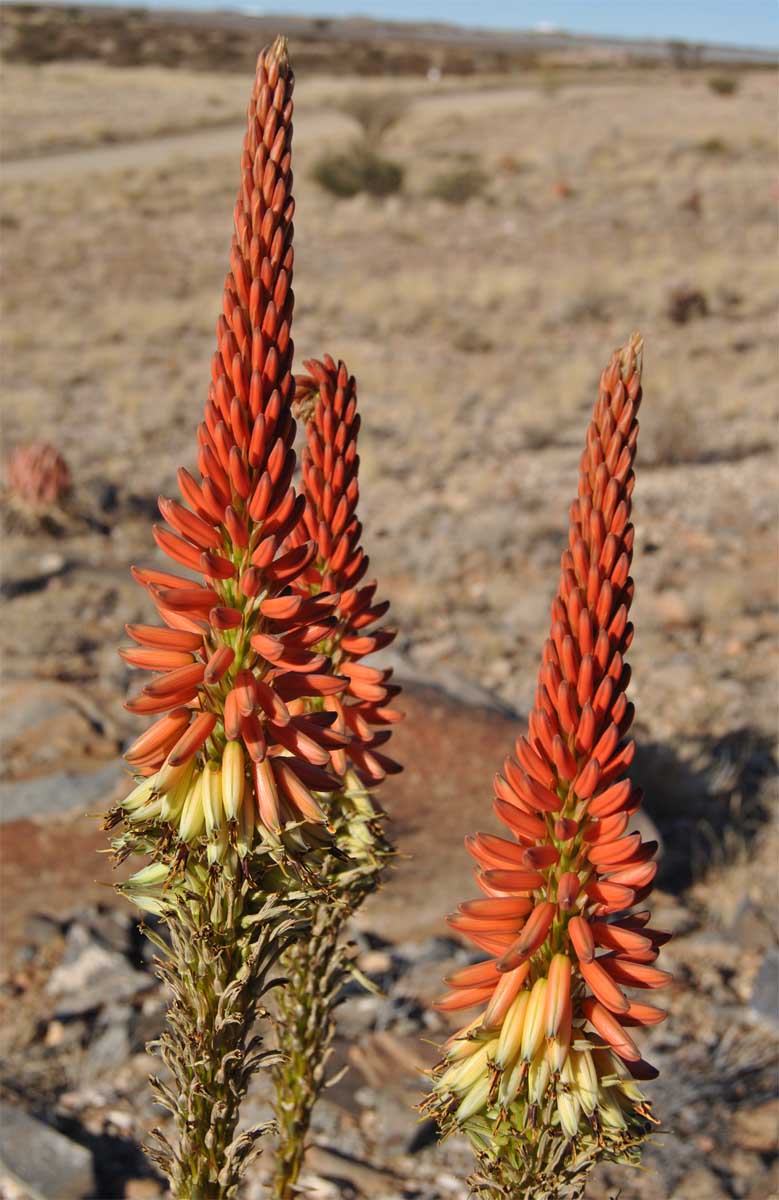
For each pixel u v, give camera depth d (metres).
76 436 17.17
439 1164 4.89
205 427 1.98
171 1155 2.43
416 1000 5.82
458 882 6.52
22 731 8.17
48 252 31.86
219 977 2.18
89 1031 5.58
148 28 108.12
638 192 39.47
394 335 23.73
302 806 2.02
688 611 10.98
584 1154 2.08
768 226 33.94
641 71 103.50
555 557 12.54
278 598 1.97
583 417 18.47
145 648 2.05
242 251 1.94
